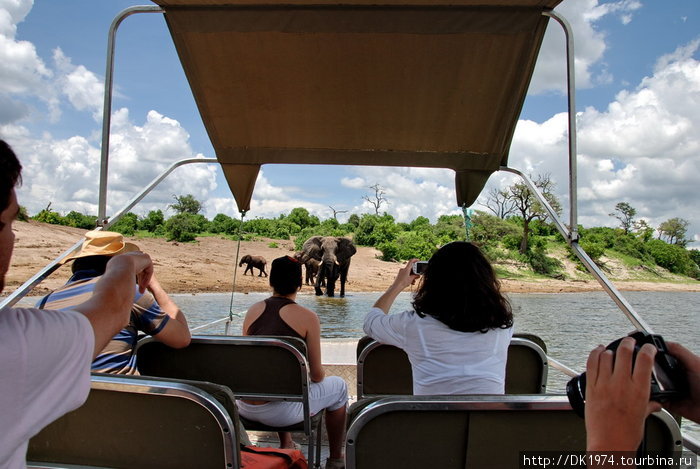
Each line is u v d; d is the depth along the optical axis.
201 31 3.15
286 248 49.16
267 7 3.09
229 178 3.99
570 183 2.89
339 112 3.67
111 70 3.07
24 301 18.11
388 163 3.89
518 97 3.43
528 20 3.02
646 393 0.76
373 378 2.90
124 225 49.09
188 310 19.77
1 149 0.92
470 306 2.03
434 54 3.23
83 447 1.73
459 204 3.98
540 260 54.16
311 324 3.02
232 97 3.59
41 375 0.94
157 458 1.70
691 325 22.50
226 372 2.67
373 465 1.62
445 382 2.03
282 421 2.83
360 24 3.08
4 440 0.90
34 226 36.88
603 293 44.38
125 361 2.54
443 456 1.61
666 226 80.44
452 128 3.71
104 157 3.04
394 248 49.00
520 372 2.80
